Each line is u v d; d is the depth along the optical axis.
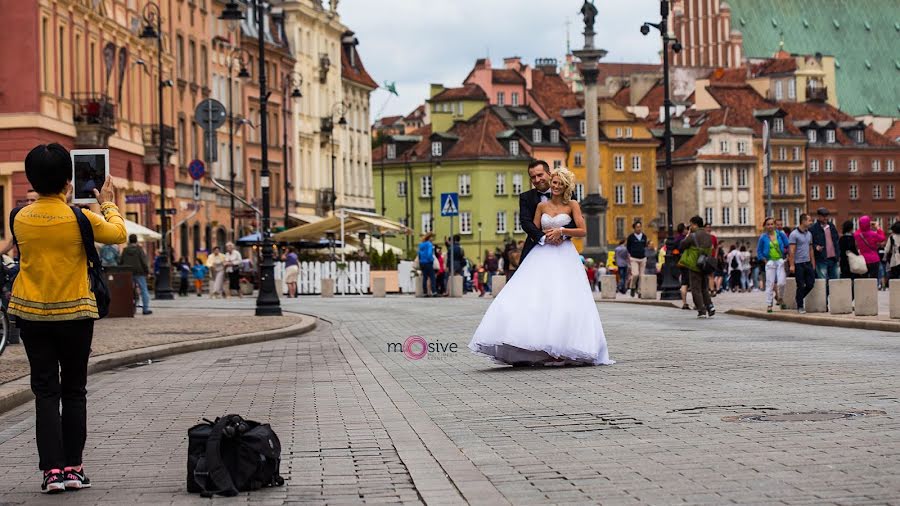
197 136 80.88
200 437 9.50
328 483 9.68
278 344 26.89
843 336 23.89
